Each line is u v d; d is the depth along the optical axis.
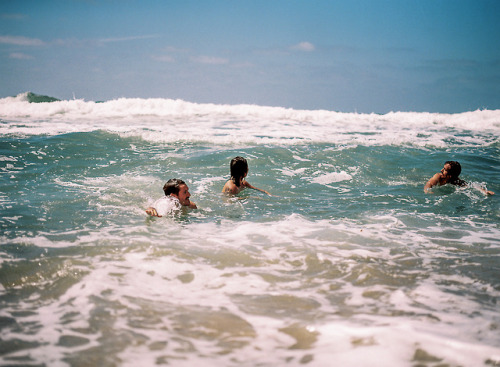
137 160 9.45
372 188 8.17
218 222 5.74
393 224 5.82
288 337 2.74
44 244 4.52
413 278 3.85
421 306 3.22
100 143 10.86
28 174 8.00
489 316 3.04
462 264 4.25
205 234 5.14
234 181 7.64
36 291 3.45
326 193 7.73
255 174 8.94
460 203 7.17
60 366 2.41
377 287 3.62
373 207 6.81
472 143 13.52
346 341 2.65
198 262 4.16
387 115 20.72
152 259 4.18
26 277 3.69
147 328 2.87
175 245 4.63
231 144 11.66
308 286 3.64
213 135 13.19
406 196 7.56
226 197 7.21
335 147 11.65
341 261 4.27
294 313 3.10
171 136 12.07
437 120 19.58
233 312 3.12
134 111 18.80
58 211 5.85
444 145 12.56
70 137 11.16
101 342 2.68
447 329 2.79
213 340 2.71
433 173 9.38
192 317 3.03
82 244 4.54
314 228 5.53
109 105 18.81
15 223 5.24
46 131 12.27
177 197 6.28
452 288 3.62
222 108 19.92
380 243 4.93
